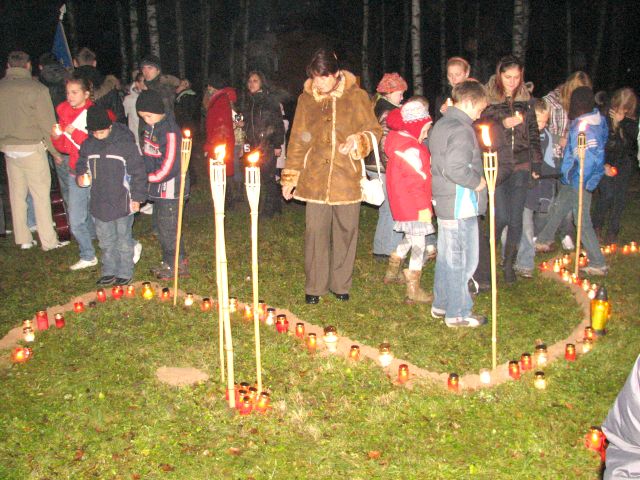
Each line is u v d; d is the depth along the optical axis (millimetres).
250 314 6348
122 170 6789
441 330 6082
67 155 8547
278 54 25516
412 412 4672
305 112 6379
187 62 31078
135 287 7137
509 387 4977
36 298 6949
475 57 27734
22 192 8359
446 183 5688
